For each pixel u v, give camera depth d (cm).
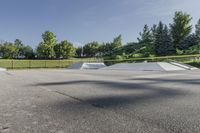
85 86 674
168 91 539
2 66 3950
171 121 280
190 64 2628
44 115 320
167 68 2175
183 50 4828
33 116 316
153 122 277
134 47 6431
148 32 7056
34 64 4325
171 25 5438
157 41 4978
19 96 498
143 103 395
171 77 1018
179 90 553
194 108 350
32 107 376
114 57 4866
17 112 341
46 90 597
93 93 521
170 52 4806
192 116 303
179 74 1277
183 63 2616
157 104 384
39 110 353
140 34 7200
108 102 409
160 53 4841
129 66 2650
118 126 262
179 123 271
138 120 287
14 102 424
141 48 5850
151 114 316
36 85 739
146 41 6881
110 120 288
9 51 6794
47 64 4334
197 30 5744
